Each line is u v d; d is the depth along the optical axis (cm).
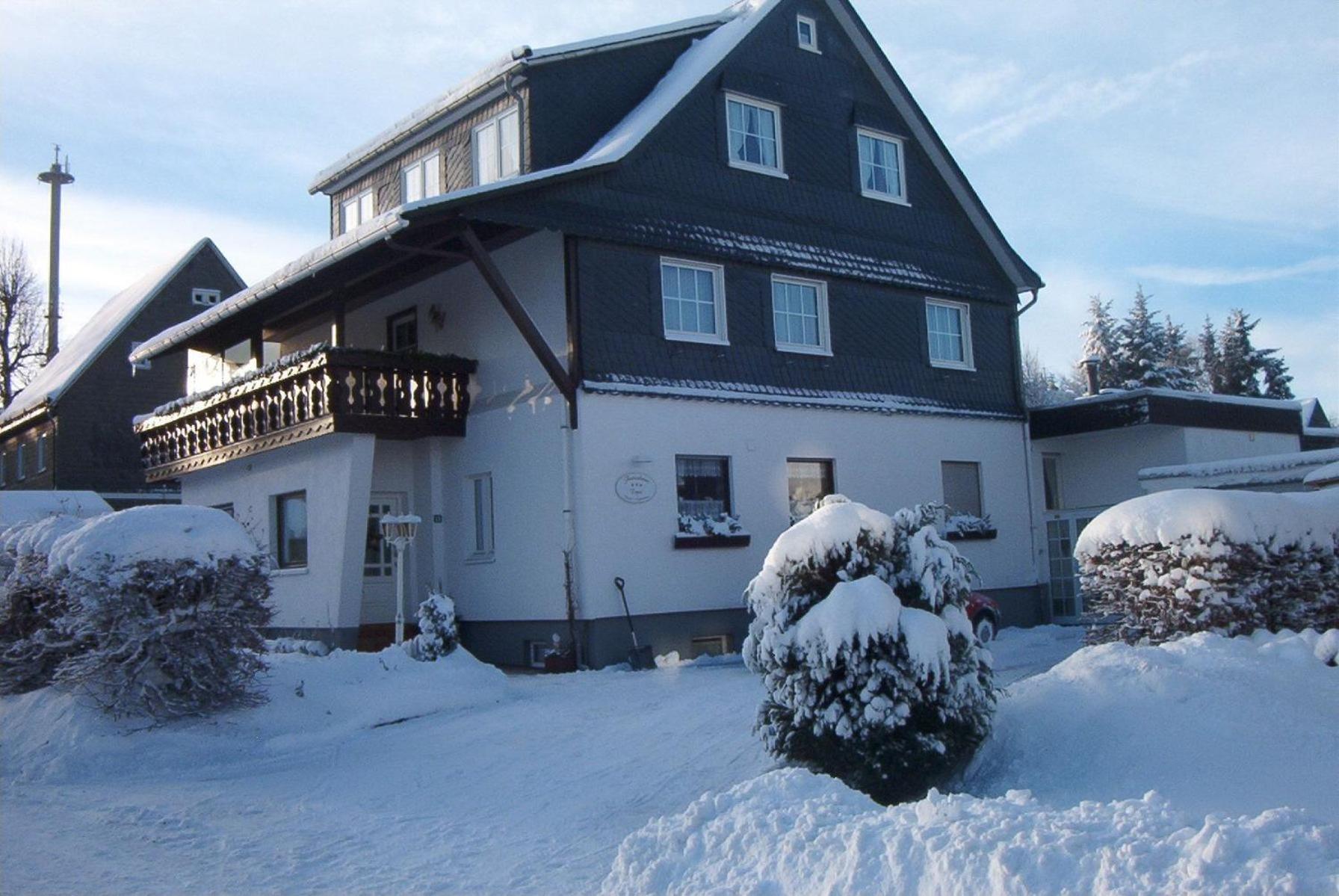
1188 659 915
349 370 1747
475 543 1875
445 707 1281
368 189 2359
